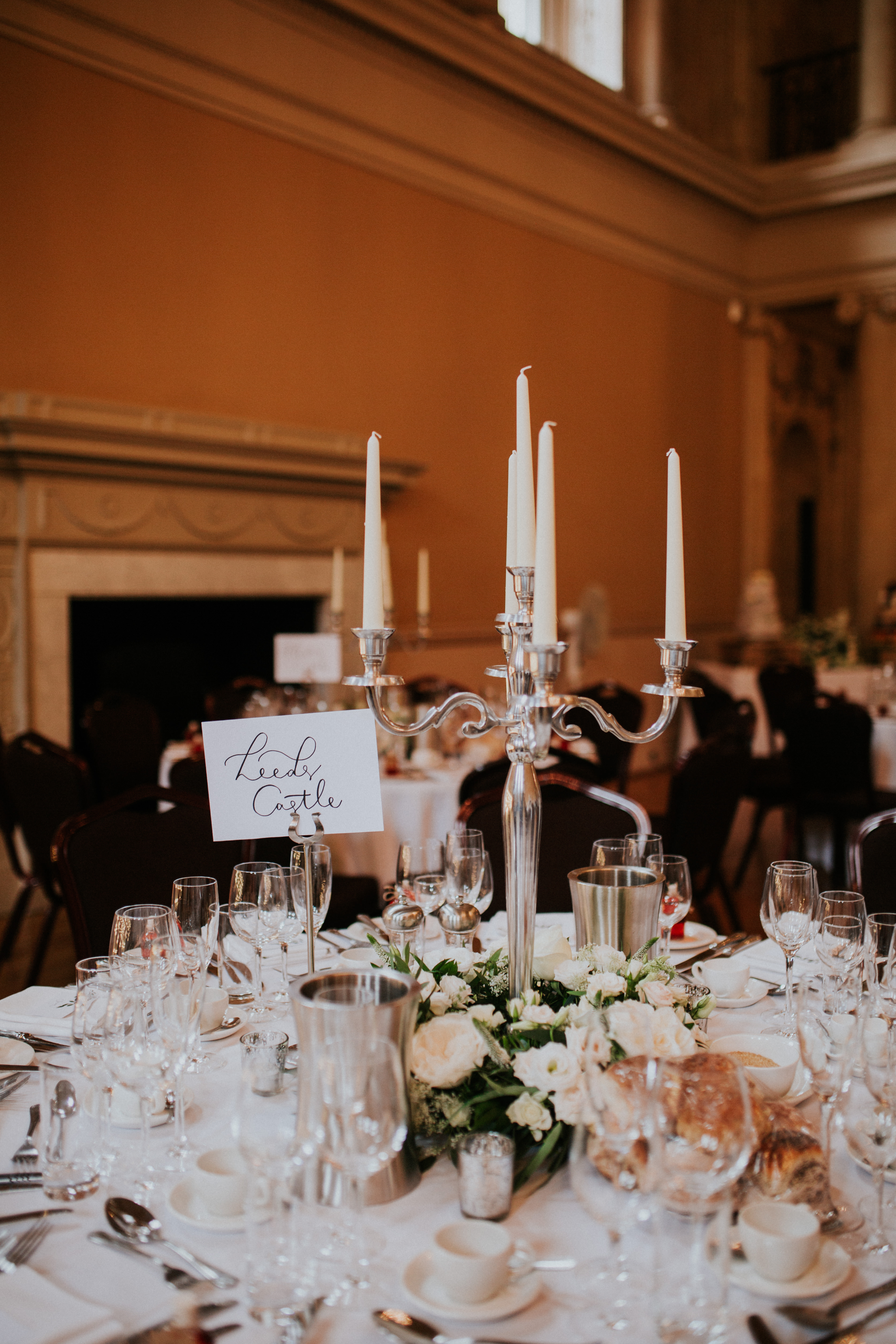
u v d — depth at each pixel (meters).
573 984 1.28
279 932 1.53
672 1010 1.21
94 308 5.11
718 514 9.75
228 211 5.65
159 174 5.34
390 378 6.58
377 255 6.47
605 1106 0.92
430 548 6.91
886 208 9.24
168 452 5.04
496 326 7.32
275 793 1.46
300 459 5.65
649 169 8.54
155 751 5.09
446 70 6.78
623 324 8.48
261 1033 1.38
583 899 1.42
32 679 4.77
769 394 10.13
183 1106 1.24
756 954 1.88
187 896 1.51
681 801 3.46
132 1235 1.03
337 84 6.14
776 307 9.91
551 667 1.12
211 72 5.52
